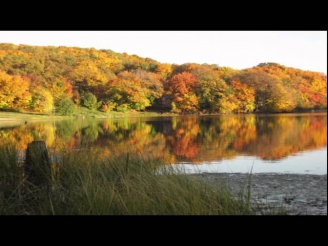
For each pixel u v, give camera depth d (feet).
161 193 15.05
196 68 198.39
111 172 20.11
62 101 147.33
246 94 182.70
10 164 17.71
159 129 115.85
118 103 175.32
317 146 79.71
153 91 187.21
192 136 98.73
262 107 182.19
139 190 15.16
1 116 122.83
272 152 68.33
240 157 60.03
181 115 186.29
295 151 70.13
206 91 188.55
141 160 22.90
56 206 14.46
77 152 21.67
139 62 203.62
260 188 32.09
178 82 189.57
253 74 183.93
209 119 160.15
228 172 41.81
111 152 25.38
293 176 39.60
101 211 13.78
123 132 98.63
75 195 15.11
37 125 101.45
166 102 189.37
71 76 162.71
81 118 151.33
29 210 14.76
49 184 16.14
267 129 119.44
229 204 15.61
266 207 16.49
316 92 175.94
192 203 14.62
